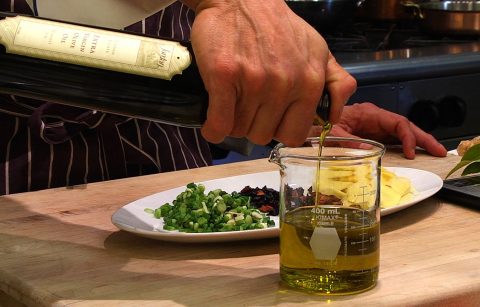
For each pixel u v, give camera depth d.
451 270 0.89
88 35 0.84
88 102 0.90
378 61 2.04
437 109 2.13
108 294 0.85
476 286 0.85
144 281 0.89
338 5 2.25
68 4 1.14
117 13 1.14
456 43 2.34
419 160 1.42
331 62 0.86
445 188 1.16
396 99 2.08
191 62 0.85
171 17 1.49
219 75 0.80
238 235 0.97
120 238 1.05
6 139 1.38
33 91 0.91
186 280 0.89
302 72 0.82
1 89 0.92
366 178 0.82
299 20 0.84
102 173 1.43
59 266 0.94
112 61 0.83
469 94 2.18
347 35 2.41
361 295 0.83
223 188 1.23
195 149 1.57
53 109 1.35
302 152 0.93
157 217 1.10
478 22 2.37
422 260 0.92
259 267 0.92
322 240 0.81
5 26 0.85
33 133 1.37
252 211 1.05
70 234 1.06
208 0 0.84
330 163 0.82
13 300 0.94
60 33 0.84
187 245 1.01
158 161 1.49
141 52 0.83
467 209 1.12
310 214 0.82
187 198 1.09
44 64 0.87
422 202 1.15
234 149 1.59
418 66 2.07
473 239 0.99
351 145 0.94
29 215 1.15
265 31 0.81
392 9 2.54
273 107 0.82
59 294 0.85
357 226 0.82
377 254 0.84
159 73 0.83
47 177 1.39
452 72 2.13
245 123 0.85
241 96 0.82
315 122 0.87
